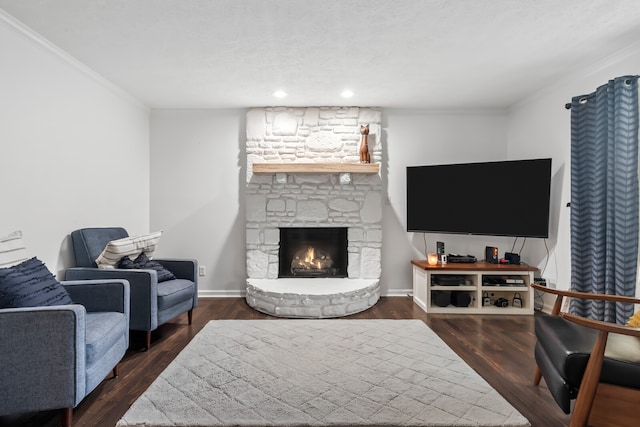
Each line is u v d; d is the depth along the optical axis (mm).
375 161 4738
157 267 3582
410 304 4527
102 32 2764
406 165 4867
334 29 2730
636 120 2814
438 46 3020
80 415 2057
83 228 3389
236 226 4863
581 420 1714
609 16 2547
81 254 3234
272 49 3068
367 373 2572
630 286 2859
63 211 3162
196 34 2801
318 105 4695
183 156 4848
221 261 4863
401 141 4863
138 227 4539
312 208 4719
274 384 2404
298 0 2348
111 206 3926
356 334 3408
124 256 3348
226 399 2207
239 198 4867
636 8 2445
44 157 2934
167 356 2922
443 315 4078
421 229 4676
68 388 1889
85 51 3088
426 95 4312
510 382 2465
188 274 3809
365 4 2393
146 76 3668
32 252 2812
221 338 3287
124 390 2352
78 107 3357
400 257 4887
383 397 2232
